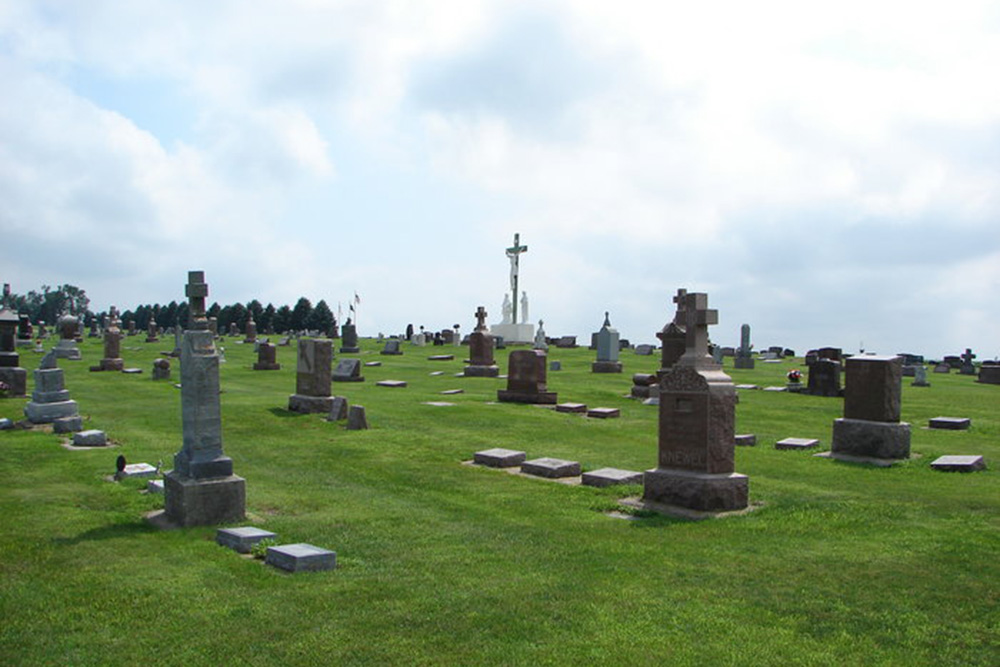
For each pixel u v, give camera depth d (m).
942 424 27.42
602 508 15.58
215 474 13.90
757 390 39.78
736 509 15.28
